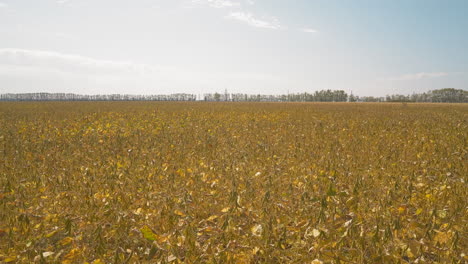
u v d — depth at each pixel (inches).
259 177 203.8
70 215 144.5
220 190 178.9
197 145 324.5
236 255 110.4
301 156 267.7
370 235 118.0
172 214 136.6
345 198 161.2
